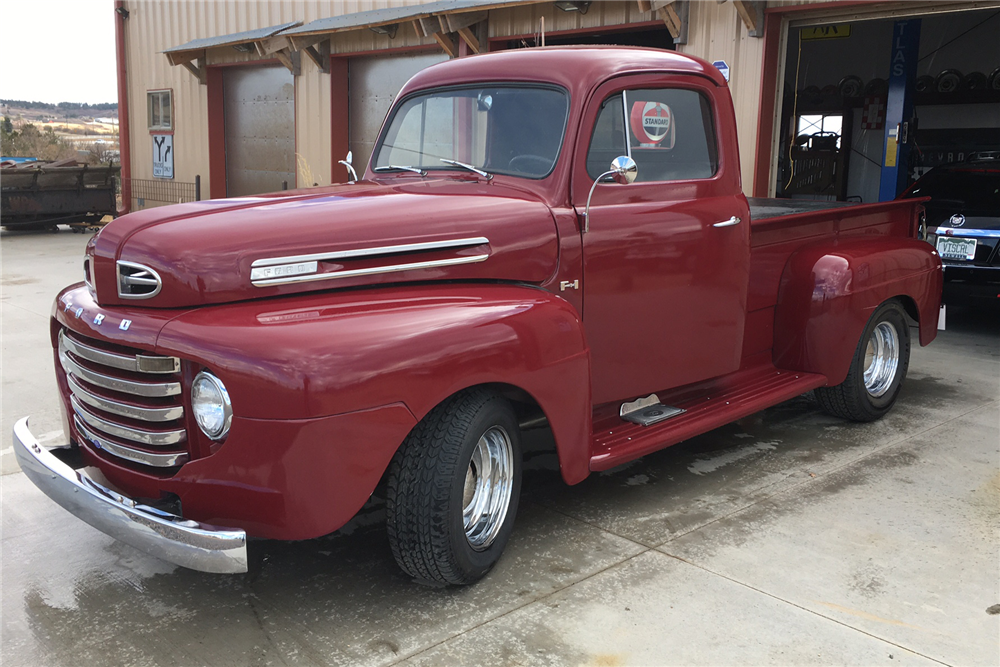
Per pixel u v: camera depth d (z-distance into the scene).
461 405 2.77
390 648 2.62
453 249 2.99
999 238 6.73
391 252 2.85
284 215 2.86
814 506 3.70
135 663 2.54
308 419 2.39
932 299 5.13
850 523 3.52
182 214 2.90
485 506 3.02
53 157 27.14
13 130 30.36
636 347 3.60
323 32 11.52
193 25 15.46
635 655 2.58
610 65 3.45
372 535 3.45
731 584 3.01
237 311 2.62
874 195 15.79
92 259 2.91
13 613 2.82
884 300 4.67
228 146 15.59
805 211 4.59
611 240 3.42
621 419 3.71
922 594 2.95
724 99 3.93
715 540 3.37
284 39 12.50
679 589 2.97
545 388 2.97
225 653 2.59
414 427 2.71
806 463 4.25
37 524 3.52
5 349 6.39
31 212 15.09
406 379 2.54
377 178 3.82
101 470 2.87
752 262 4.35
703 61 3.90
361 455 2.48
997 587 3.00
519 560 3.20
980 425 4.86
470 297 2.91
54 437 3.23
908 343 5.00
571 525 3.51
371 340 2.52
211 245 2.66
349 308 2.68
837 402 4.76
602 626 2.74
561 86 3.38
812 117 16.41
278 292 2.71
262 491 2.45
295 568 3.16
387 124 4.00
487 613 2.82
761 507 3.69
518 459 3.08
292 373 2.39
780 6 8.10
